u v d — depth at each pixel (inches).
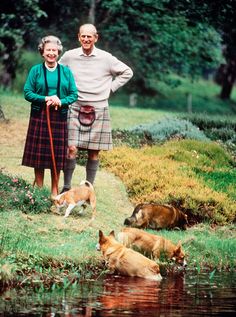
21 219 423.5
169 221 471.5
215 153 652.1
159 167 567.5
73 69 474.3
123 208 500.7
